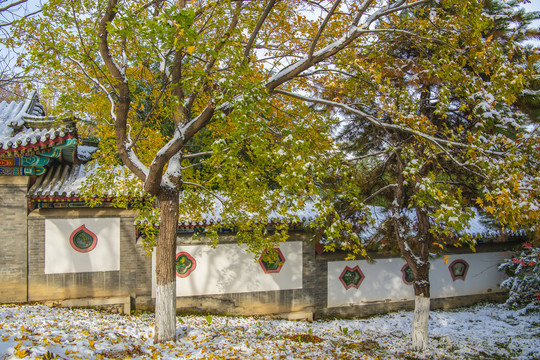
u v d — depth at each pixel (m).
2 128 12.30
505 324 14.35
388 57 10.84
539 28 11.37
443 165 11.58
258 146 7.03
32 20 7.38
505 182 7.63
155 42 6.42
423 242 11.57
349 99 11.66
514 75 7.88
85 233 12.85
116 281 13.02
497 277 16.95
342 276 14.83
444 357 11.06
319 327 13.35
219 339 9.75
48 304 12.40
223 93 7.56
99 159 11.34
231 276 13.76
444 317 15.04
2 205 12.23
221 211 12.91
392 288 15.44
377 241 12.65
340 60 9.23
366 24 8.39
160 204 8.74
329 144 8.98
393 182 12.90
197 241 13.48
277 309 14.14
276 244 11.81
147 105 14.51
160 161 7.95
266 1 9.55
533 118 11.34
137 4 8.78
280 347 9.73
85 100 8.93
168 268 8.67
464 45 9.79
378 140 12.64
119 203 11.49
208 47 6.62
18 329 8.11
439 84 10.67
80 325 9.91
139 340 8.94
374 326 13.82
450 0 7.92
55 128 12.09
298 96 9.29
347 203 11.66
